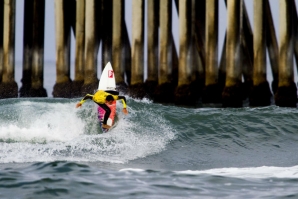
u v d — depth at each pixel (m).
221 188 43.69
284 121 64.25
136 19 98.00
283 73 90.44
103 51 103.88
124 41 102.25
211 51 95.06
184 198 41.44
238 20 91.12
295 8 99.19
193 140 59.69
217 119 63.34
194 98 97.81
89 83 99.31
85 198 40.97
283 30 89.88
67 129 58.12
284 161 54.94
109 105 58.50
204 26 104.62
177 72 109.56
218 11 95.38
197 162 54.00
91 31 98.75
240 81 92.19
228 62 91.81
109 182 44.25
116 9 99.00
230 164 53.56
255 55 91.81
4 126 57.59
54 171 46.31
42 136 56.72
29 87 107.19
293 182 45.34
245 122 63.41
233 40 91.12
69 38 103.94
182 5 94.62
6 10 103.12
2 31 106.88
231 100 91.81
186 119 62.72
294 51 99.94
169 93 98.19
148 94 99.69
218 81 101.44
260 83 92.19
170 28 97.25
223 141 60.12
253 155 57.09
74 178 44.69
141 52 98.56
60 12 102.44
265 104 92.25
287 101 90.38
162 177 46.00
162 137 59.09
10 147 53.94
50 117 59.09
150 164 52.38
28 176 44.94
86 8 98.75
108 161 52.03
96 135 57.25
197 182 44.97
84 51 101.94
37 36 104.94
